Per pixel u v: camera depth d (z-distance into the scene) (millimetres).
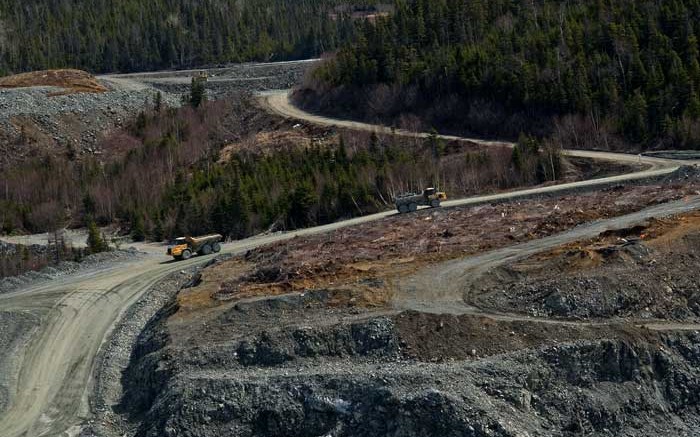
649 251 38094
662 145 71125
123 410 36125
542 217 49312
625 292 35781
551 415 30359
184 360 34812
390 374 30922
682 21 84125
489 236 46156
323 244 50438
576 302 35375
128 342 43875
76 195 86312
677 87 74188
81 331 45875
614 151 72500
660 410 31125
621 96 77500
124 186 84000
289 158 79250
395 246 46812
